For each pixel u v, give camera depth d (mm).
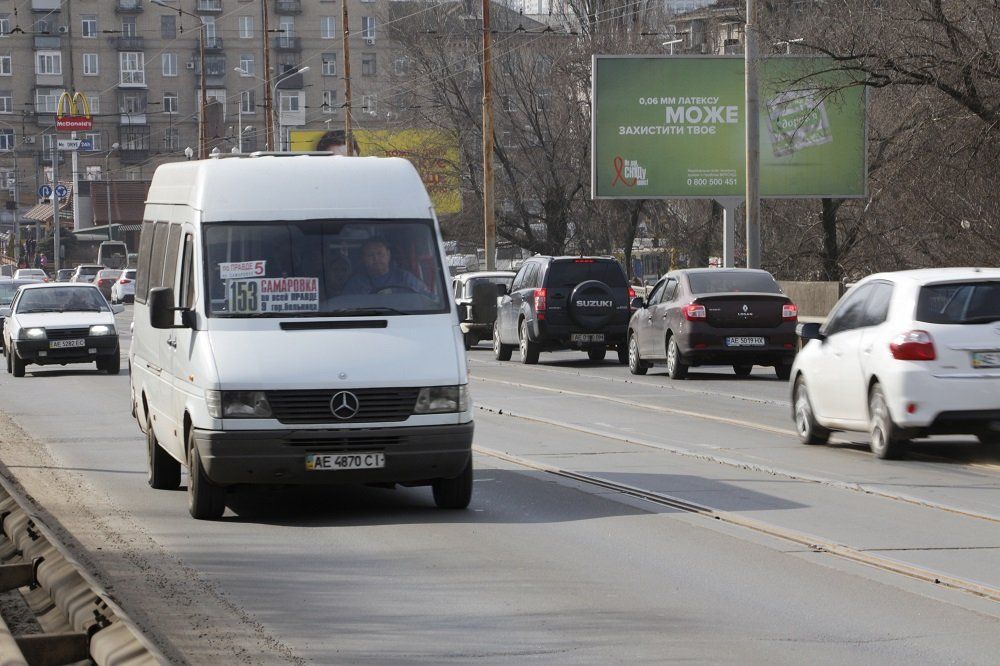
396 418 21109
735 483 25141
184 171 24953
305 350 21266
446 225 131125
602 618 14789
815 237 99125
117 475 27656
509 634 14102
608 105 84438
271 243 22438
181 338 22422
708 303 50562
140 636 12281
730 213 85188
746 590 16188
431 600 15750
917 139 74188
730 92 84812
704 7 124000
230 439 20688
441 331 21938
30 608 15992
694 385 49375
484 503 23156
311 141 184250
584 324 61312
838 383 29781
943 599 15664
